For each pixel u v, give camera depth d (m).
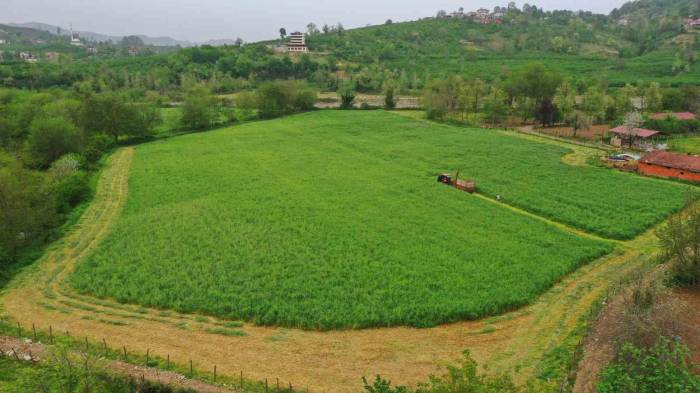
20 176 65.69
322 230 62.34
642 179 86.50
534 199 75.12
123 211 70.94
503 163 96.56
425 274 50.81
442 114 153.25
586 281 50.34
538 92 154.00
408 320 42.38
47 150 100.75
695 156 89.31
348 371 36.38
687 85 175.88
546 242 58.84
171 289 47.94
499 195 77.44
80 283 49.19
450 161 98.19
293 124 142.00
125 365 36.53
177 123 139.62
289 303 45.09
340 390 34.31
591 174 88.81
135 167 95.00
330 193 77.56
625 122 117.81
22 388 33.19
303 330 41.88
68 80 198.38
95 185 85.12
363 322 42.09
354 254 55.53
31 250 58.53
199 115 137.75
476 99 160.88
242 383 34.78
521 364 36.78
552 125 143.38
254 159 99.62
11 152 96.31
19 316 43.97
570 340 39.50
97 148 107.75
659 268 50.81
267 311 43.88
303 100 169.25
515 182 84.06
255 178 85.81
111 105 120.44
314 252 56.06
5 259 54.19
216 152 106.44
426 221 65.88
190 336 40.84
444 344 39.72
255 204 72.06
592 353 37.19
